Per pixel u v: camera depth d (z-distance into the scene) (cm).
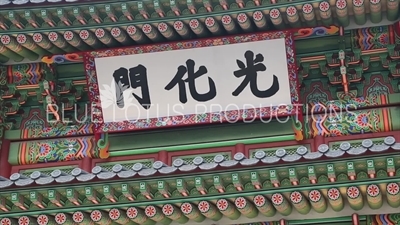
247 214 1506
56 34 1700
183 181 1459
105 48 1728
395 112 1698
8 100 1838
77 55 1764
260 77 1695
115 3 1639
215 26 1659
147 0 1627
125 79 1739
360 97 1727
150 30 1677
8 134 1830
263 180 1455
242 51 1697
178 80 1722
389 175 1405
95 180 1484
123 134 1791
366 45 1725
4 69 1839
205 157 1752
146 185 1472
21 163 1811
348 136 1698
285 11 1627
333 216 1530
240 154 1464
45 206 1516
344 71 1700
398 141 1680
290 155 1434
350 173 1403
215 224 1570
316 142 1705
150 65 1728
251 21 1661
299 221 1551
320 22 1675
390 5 1622
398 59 1703
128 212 1505
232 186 1471
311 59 1748
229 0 1622
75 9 1653
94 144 1800
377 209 1494
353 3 1612
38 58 1820
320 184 1438
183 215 1530
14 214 1526
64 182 1482
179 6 1642
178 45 1702
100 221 1516
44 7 1656
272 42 1681
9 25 1706
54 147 1814
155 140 1773
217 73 1709
